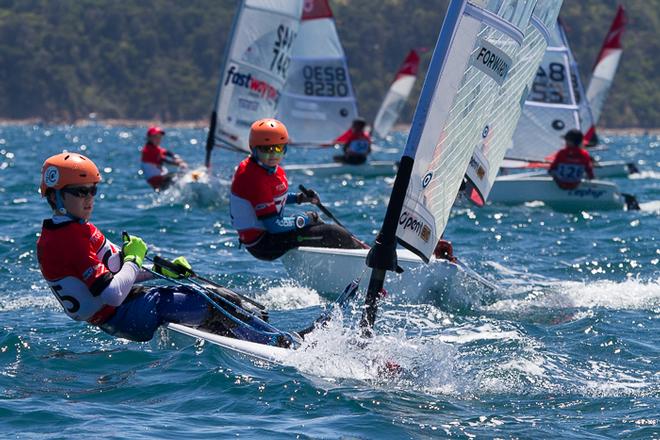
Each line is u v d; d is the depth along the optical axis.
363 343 22.06
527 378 21.64
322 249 31.80
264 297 31.33
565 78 63.19
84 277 21.48
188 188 58.28
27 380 21.19
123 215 52.41
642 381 21.62
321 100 87.94
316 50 87.06
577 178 57.50
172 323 23.11
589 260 38.53
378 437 17.66
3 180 79.25
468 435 17.91
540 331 26.50
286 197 32.78
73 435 17.44
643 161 139.25
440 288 29.97
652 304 30.06
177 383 20.64
